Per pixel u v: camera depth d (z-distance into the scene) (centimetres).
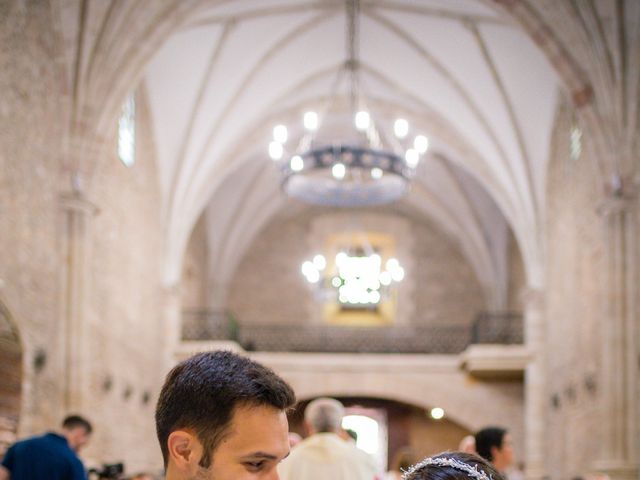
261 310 3056
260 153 2725
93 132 1540
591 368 1803
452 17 2000
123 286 1881
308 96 2352
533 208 2284
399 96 2336
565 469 2053
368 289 2106
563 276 2089
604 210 1600
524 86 2100
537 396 2306
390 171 1455
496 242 3000
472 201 2938
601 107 1614
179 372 199
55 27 1475
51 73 1468
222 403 191
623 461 1537
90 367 1614
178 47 2002
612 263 1582
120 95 1573
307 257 3098
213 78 2128
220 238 3000
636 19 1571
